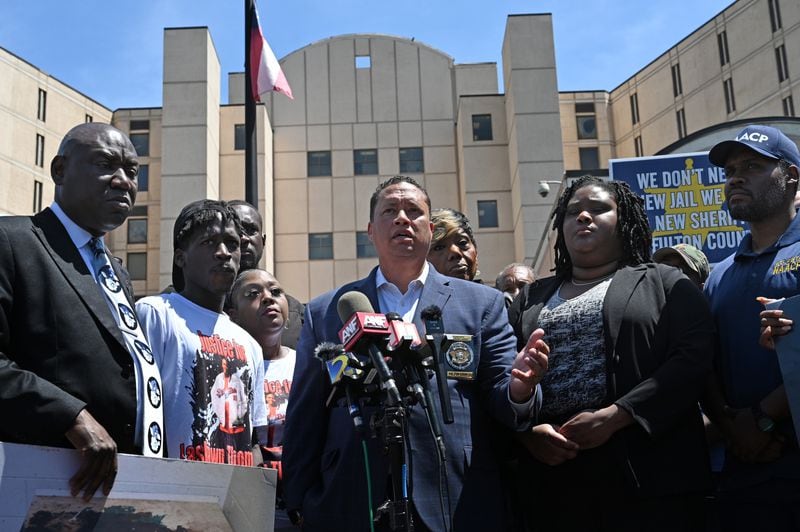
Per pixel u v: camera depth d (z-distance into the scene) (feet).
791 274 11.00
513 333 11.18
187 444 10.80
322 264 111.24
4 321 8.52
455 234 15.55
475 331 10.76
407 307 11.13
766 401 10.54
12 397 7.82
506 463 11.89
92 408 8.71
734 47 113.50
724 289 11.85
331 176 114.01
